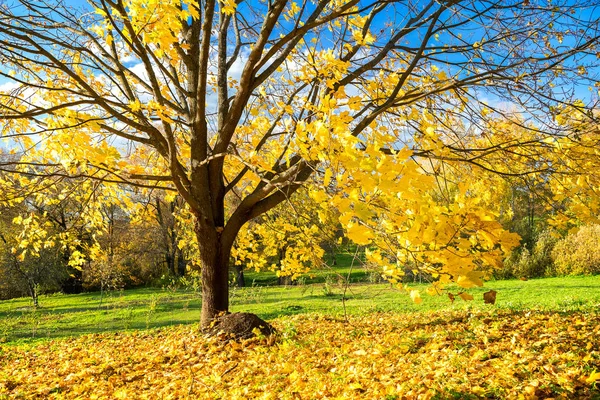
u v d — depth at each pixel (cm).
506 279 2173
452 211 206
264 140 597
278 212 786
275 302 1600
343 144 229
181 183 557
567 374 341
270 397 372
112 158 422
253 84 584
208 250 642
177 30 359
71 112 409
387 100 479
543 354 408
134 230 2431
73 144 412
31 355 773
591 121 388
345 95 376
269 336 588
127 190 759
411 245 211
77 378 526
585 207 319
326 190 250
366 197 217
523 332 539
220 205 671
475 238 212
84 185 677
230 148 609
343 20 590
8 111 480
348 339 605
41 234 648
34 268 2302
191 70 649
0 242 2162
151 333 910
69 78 595
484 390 326
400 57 616
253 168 397
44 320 1533
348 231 208
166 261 2880
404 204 210
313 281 2369
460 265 197
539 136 470
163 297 2022
